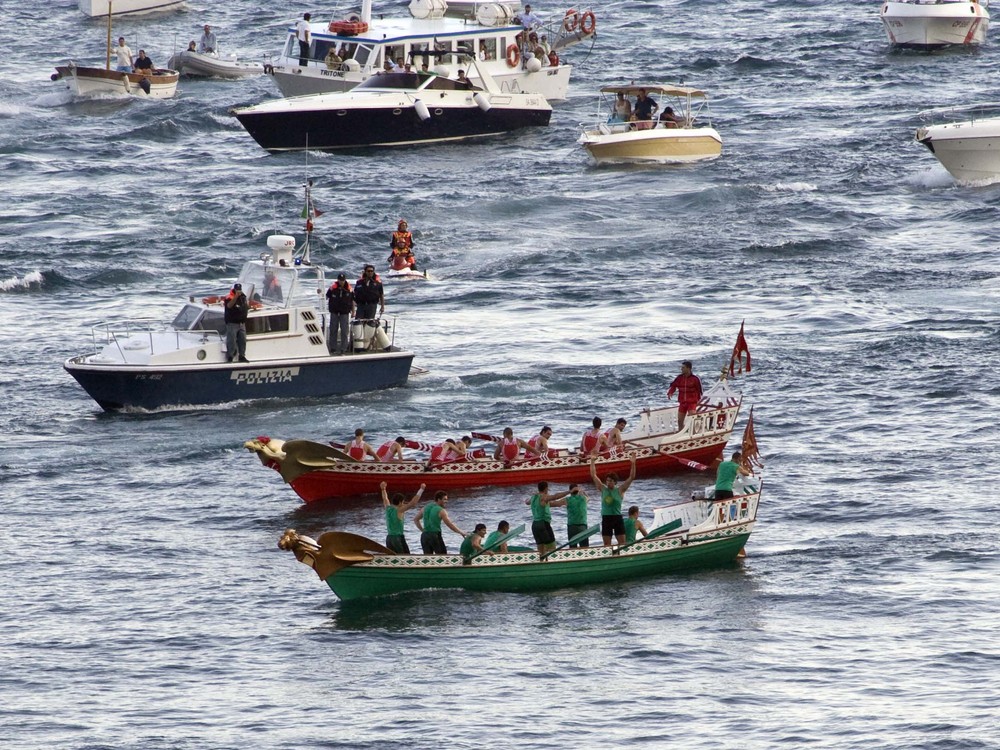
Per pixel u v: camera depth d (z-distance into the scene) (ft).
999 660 332.60
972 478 435.12
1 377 528.22
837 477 440.45
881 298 613.93
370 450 433.89
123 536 404.77
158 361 490.08
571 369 532.32
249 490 438.40
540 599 369.91
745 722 310.24
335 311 513.45
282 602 367.45
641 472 458.50
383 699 320.29
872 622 352.69
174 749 301.63
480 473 440.45
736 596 368.68
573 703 318.24
